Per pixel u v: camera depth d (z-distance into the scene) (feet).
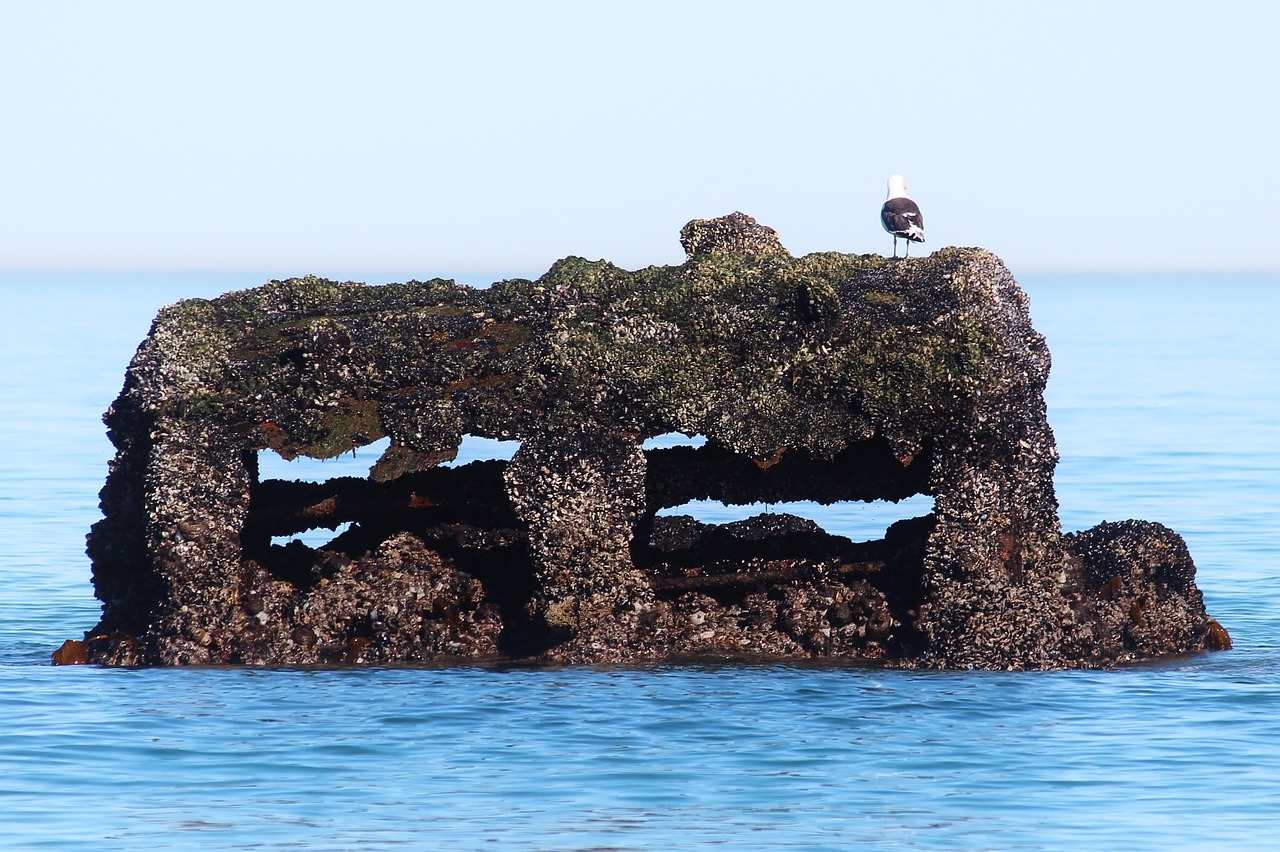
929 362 298.35
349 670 304.50
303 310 325.42
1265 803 230.68
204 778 241.14
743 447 302.86
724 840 216.74
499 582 323.16
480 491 325.21
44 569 429.79
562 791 236.02
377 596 314.55
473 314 317.01
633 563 325.83
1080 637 307.17
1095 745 256.73
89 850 213.05
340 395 309.01
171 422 308.40
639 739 258.78
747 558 325.42
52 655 322.75
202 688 289.33
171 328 317.42
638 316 312.50
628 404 305.53
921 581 316.19
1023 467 303.89
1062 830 221.05
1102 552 330.34
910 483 325.62
